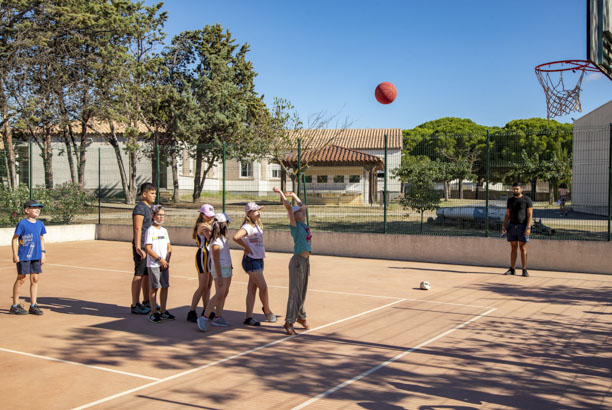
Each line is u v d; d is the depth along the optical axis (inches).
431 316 303.6
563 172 632.4
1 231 662.5
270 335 261.6
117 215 878.4
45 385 190.9
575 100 548.7
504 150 595.5
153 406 171.8
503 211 636.7
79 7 1128.8
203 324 266.2
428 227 685.3
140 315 304.7
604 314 310.3
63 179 1391.5
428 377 200.2
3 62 983.6
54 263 522.0
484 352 233.5
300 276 262.2
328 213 714.8
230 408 170.4
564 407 171.9
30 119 1037.8
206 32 1477.6
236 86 1445.6
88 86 1160.2
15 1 975.0
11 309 304.2
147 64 1321.4
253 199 811.4
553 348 240.2
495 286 405.7
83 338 254.2
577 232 652.7
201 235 283.6
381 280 431.8
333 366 213.3
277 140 1092.5
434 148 684.7
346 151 1360.7
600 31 433.7
